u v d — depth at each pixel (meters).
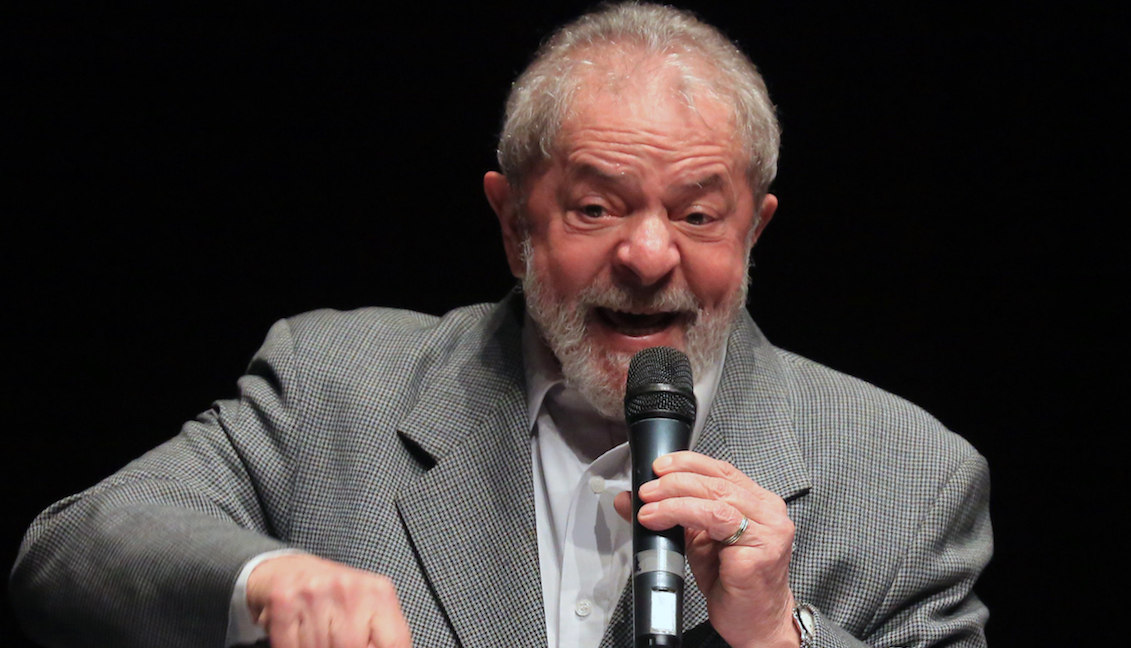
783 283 12.95
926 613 7.22
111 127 13.22
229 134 13.30
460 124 13.16
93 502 6.90
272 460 7.55
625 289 6.91
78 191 13.30
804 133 12.71
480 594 7.07
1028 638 12.95
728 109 7.00
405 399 7.75
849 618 7.07
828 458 7.45
